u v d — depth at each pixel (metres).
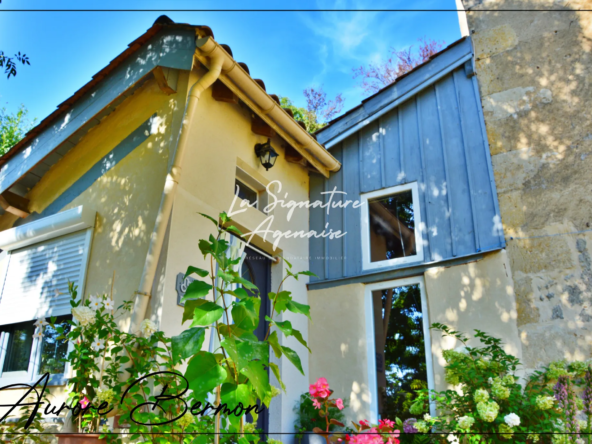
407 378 4.19
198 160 3.78
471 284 4.10
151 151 3.72
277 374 2.06
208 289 1.91
